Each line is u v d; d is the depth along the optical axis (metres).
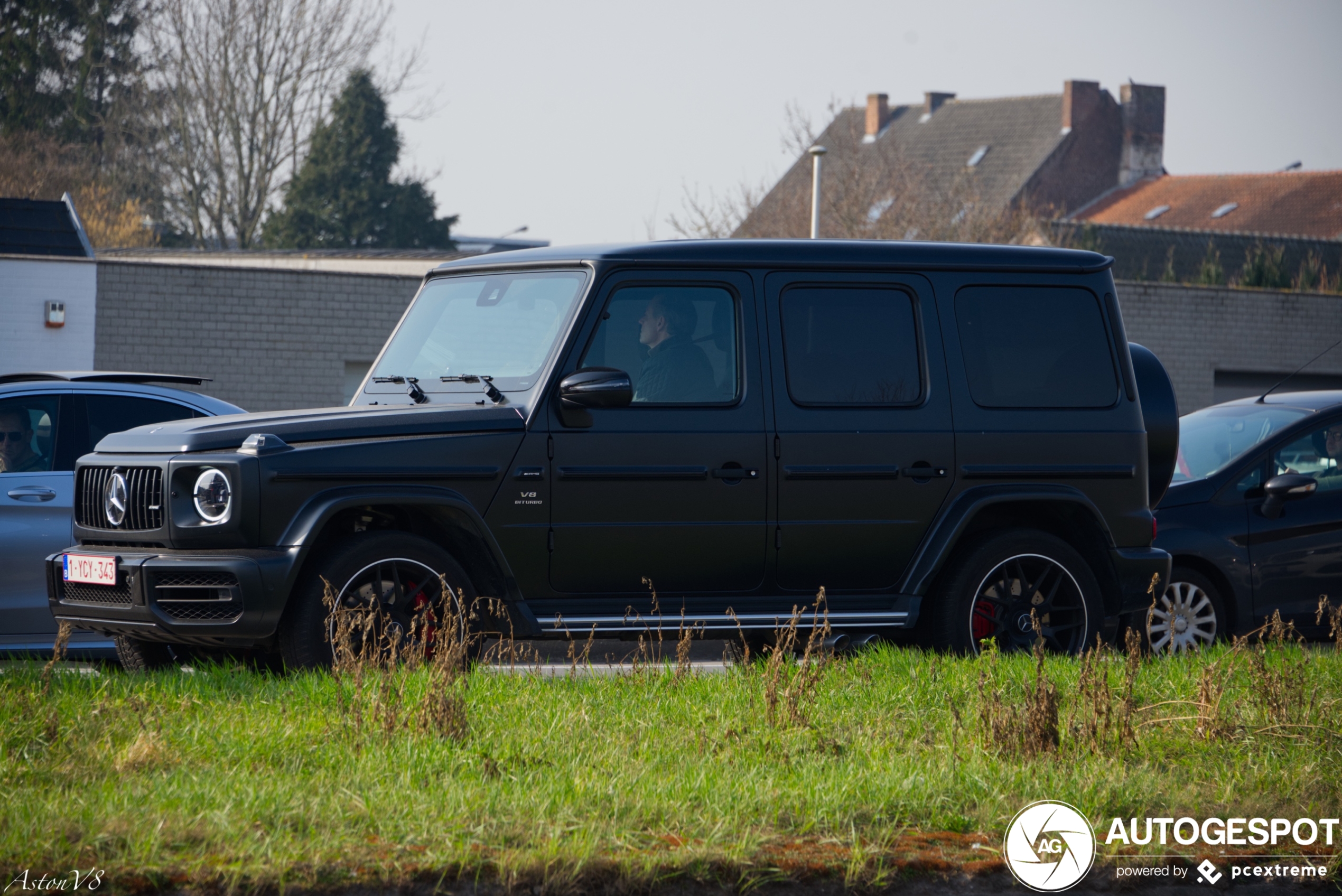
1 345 48.72
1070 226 88.25
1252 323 67.25
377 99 118.00
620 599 14.17
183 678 12.83
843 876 8.55
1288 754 11.49
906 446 14.95
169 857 8.17
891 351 15.12
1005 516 15.93
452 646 12.17
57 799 9.08
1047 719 11.20
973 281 15.53
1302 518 19.33
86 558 13.36
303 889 7.99
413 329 15.59
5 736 10.55
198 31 93.56
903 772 10.29
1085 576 15.67
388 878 8.14
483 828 8.72
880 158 88.56
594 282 14.15
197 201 95.38
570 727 11.32
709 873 8.42
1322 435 19.95
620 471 13.97
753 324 14.60
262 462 12.79
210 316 51.59
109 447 13.88
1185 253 90.62
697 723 11.77
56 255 52.12
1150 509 16.11
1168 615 18.62
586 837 8.63
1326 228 109.12
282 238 114.56
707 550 14.31
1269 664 14.85
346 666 12.02
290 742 10.64
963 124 129.00
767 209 83.81
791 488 14.54
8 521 15.96
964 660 14.16
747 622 14.30
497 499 13.62
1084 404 15.80
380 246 118.31
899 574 15.04
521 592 13.80
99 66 107.50
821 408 14.74
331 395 53.69
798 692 11.89
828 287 14.97
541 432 13.77
